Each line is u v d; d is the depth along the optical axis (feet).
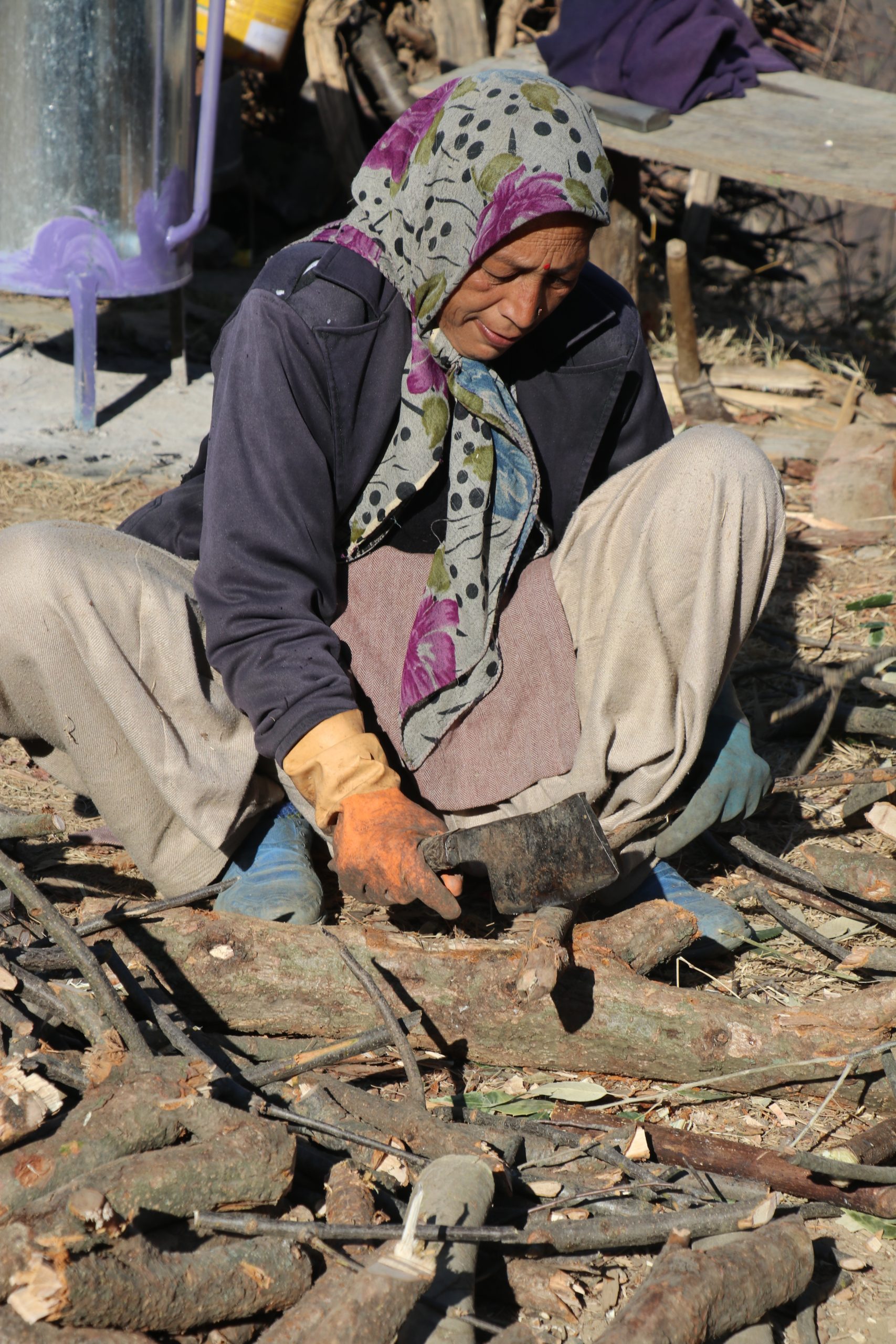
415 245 7.83
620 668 7.91
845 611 14.44
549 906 7.21
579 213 7.29
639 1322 5.31
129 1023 6.55
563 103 7.47
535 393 8.61
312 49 26.45
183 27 18.37
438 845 7.08
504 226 7.27
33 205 18.10
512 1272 6.04
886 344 30.45
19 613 7.73
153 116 18.28
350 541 8.55
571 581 8.48
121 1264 5.23
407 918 8.91
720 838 10.18
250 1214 5.84
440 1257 5.65
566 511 8.86
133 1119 5.93
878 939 8.90
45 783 10.61
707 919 8.54
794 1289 5.82
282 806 8.85
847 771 10.18
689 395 21.48
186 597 8.14
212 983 7.43
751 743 9.32
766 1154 6.65
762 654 13.33
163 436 19.29
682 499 7.55
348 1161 6.20
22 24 17.17
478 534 8.18
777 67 23.79
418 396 8.11
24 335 22.95
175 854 8.42
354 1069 7.43
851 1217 6.56
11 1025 6.61
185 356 21.30
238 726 8.29
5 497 16.53
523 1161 6.73
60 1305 4.98
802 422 21.16
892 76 38.22
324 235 8.30
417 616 8.47
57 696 7.89
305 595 7.91
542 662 8.41
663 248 32.01
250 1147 5.83
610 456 9.14
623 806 8.41
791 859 9.90
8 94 17.57
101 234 18.43
